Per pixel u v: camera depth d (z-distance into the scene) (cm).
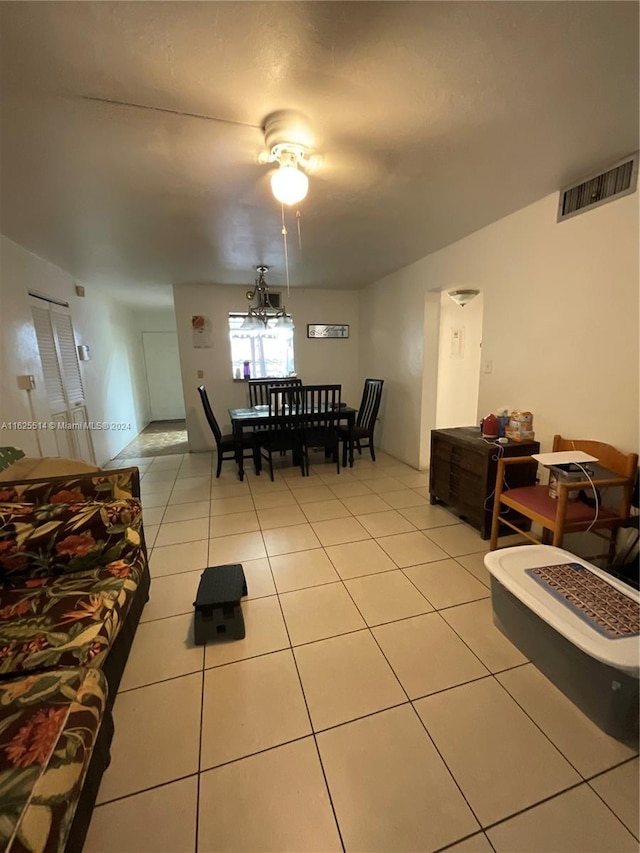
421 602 185
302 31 103
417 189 204
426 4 96
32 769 75
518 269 241
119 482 167
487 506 240
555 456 188
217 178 186
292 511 297
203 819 100
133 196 204
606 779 108
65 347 351
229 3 94
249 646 159
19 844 64
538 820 99
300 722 126
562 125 149
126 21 99
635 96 132
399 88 126
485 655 152
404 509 297
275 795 105
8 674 104
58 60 111
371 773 110
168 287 473
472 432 277
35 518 146
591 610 133
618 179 179
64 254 304
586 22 101
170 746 119
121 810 102
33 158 164
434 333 368
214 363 490
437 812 101
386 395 458
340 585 200
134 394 623
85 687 96
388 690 138
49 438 308
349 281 463
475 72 119
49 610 123
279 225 255
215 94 127
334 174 185
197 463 446
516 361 249
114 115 137
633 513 183
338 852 93
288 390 361
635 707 114
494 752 116
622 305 184
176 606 186
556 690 136
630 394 184
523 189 208
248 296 375
